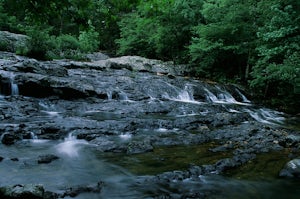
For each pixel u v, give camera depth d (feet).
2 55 58.18
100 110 37.32
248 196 16.63
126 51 103.50
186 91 53.36
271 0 49.52
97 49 117.60
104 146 23.79
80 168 19.51
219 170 20.06
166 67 75.36
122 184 17.28
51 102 38.14
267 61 52.54
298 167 19.81
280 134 30.04
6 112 30.99
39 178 17.40
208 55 70.79
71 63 59.72
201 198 15.99
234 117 36.88
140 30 94.84
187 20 80.64
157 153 23.26
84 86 42.32
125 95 45.68
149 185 17.26
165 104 42.24
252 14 62.54
